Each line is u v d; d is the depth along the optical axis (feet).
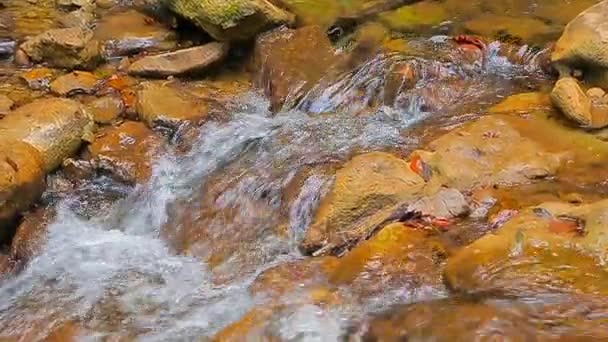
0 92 25.81
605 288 14.28
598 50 22.71
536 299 14.11
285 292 16.33
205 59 26.99
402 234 17.28
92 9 31.32
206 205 21.25
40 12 31.55
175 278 18.95
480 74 25.00
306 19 28.25
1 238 20.88
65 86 26.00
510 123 21.52
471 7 28.43
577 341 12.85
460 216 17.98
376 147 21.90
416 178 19.16
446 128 22.27
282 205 20.26
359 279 16.10
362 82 24.81
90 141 23.66
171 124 24.14
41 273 19.79
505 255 15.43
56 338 17.35
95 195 22.57
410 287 15.58
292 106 24.80
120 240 20.99
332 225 18.67
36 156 21.83
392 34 27.07
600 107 21.86
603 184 19.11
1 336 17.66
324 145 22.40
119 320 17.61
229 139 23.57
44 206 21.95
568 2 28.35
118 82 26.61
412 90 24.18
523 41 25.86
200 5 27.30
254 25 27.14
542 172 19.49
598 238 15.38
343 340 14.43
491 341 13.05
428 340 13.53
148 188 22.38
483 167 19.60
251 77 27.07
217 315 16.93
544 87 23.93
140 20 30.37
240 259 19.17
